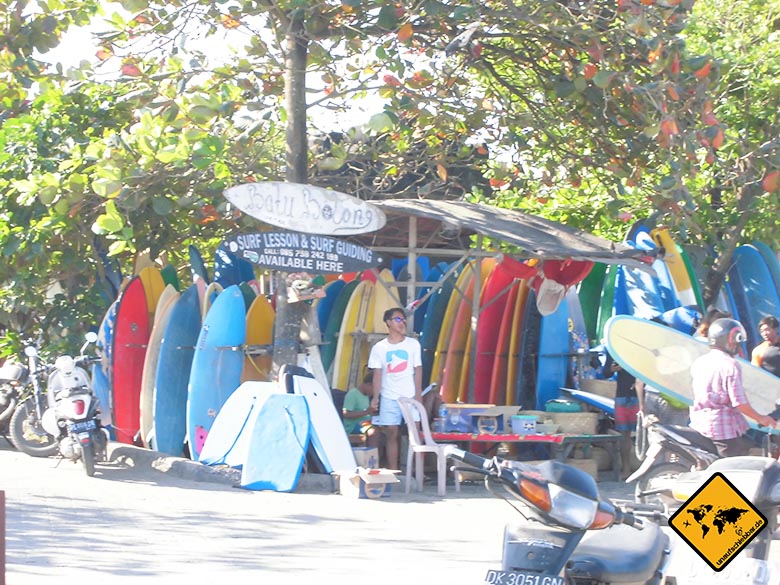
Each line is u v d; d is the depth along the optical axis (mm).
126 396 11781
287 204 10406
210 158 11125
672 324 12156
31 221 12383
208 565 6934
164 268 13742
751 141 14367
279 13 11688
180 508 8961
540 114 13375
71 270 13211
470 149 13977
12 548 7137
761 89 14367
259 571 6809
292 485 9984
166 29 12656
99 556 7043
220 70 12469
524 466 4047
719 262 14406
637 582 4293
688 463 8617
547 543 4082
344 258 10625
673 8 11180
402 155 14102
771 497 4859
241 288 12609
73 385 10617
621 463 11969
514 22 12086
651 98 11008
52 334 13492
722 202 15258
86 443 10344
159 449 11156
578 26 11695
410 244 11695
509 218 11789
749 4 15781
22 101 14531
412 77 12172
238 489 10055
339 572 6863
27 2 13180
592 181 16297
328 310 12906
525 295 12242
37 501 8953
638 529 4281
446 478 11172
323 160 12711
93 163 12133
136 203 11391
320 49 11758
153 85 12438
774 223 14656
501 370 12133
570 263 11570
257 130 11836
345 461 10414
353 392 11344
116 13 12750
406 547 7730
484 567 7109
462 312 12234
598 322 13250
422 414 10445
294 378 10492
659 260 12664
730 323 8352
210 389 11031
